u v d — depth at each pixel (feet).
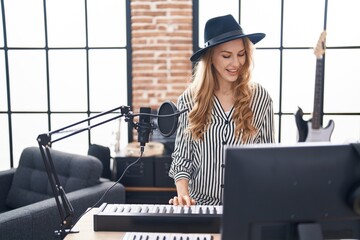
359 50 10.64
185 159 5.67
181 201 4.85
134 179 9.52
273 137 5.75
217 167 5.46
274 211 2.89
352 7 10.50
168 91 10.99
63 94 11.47
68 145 11.53
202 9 10.89
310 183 2.89
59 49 11.28
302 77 10.87
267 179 2.86
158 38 10.83
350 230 3.06
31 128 11.65
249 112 5.38
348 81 10.82
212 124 5.46
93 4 11.05
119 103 11.39
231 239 2.92
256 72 10.98
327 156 2.90
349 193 2.93
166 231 4.33
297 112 4.18
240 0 10.77
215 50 5.32
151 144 10.07
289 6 10.66
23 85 11.49
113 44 11.17
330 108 10.97
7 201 9.33
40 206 7.04
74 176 8.34
